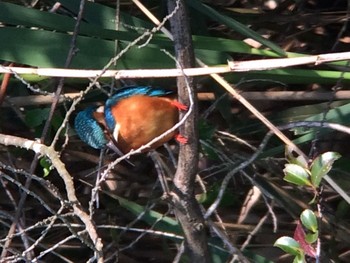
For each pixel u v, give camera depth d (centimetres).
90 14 559
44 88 613
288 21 682
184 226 480
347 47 704
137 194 683
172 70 426
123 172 684
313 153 533
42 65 542
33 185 678
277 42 701
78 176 679
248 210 647
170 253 648
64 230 663
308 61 423
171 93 466
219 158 614
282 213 664
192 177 459
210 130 581
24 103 601
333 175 628
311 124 513
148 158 687
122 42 548
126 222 674
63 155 661
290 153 458
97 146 489
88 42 541
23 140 434
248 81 585
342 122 564
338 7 728
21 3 651
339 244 645
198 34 624
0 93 577
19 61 540
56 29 539
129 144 466
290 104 689
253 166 607
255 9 703
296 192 631
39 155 488
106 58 545
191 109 414
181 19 426
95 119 488
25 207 654
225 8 680
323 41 712
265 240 652
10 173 646
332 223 614
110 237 668
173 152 634
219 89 615
